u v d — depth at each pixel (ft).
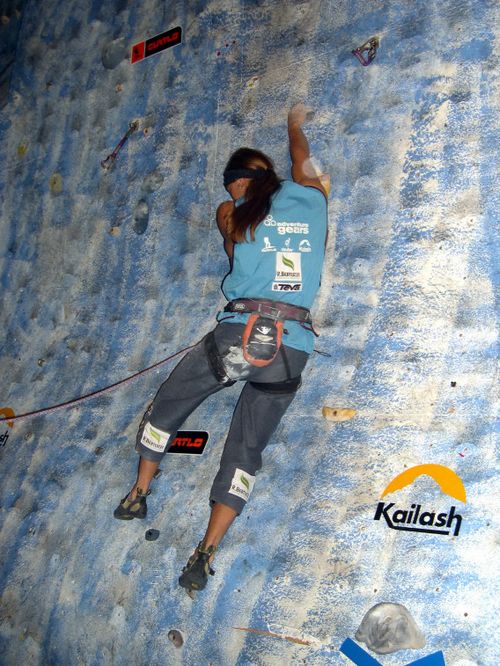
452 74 9.34
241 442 8.51
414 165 9.44
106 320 12.11
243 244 8.25
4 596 10.71
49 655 9.89
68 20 14.06
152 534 9.72
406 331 9.04
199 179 11.48
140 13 12.87
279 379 8.26
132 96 12.68
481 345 8.52
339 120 10.14
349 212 9.82
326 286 9.82
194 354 8.66
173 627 8.96
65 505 10.89
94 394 10.81
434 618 7.59
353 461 8.79
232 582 8.81
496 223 8.76
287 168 10.48
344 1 10.42
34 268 13.48
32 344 13.03
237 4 11.56
